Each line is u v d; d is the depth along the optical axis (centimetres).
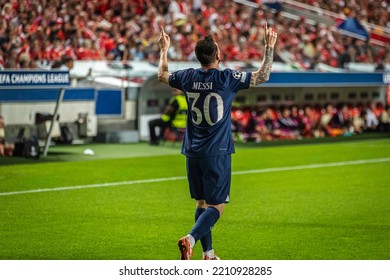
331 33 10200
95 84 7331
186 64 7769
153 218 3800
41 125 6562
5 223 3644
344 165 5797
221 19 9269
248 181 4988
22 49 6850
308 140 7669
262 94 7888
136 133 7244
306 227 3612
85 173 5200
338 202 4253
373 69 9481
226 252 3142
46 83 5603
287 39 9556
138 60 7888
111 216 3831
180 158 6072
